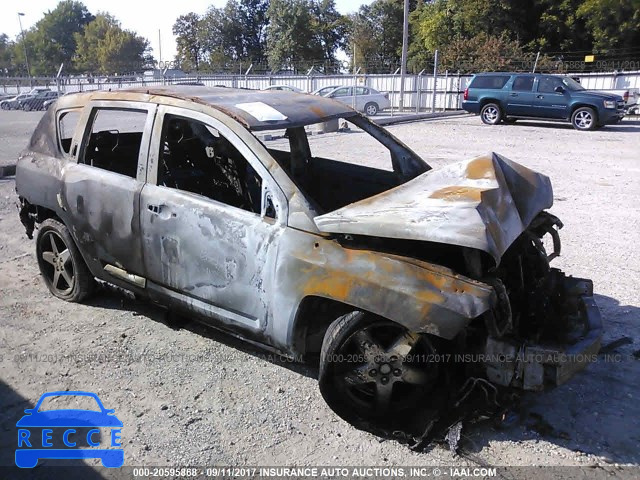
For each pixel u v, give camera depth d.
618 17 36.69
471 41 37.41
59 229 4.59
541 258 3.74
